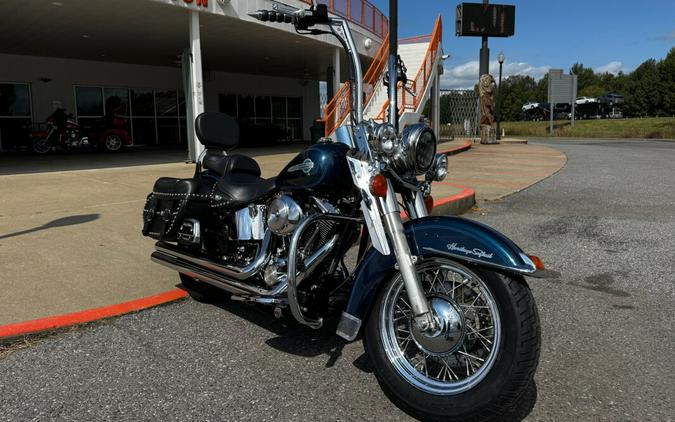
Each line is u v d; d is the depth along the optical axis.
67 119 18.94
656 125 42.72
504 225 7.32
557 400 2.90
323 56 21.89
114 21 15.05
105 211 7.46
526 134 46.38
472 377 2.59
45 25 15.48
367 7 21.20
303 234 3.24
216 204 3.71
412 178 3.04
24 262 5.15
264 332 3.81
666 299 4.45
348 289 3.31
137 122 24.42
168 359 3.38
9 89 20.62
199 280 4.07
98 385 3.06
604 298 4.48
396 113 3.26
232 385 3.07
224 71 27.47
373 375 3.20
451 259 2.73
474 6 27.34
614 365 3.30
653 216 7.84
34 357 3.41
